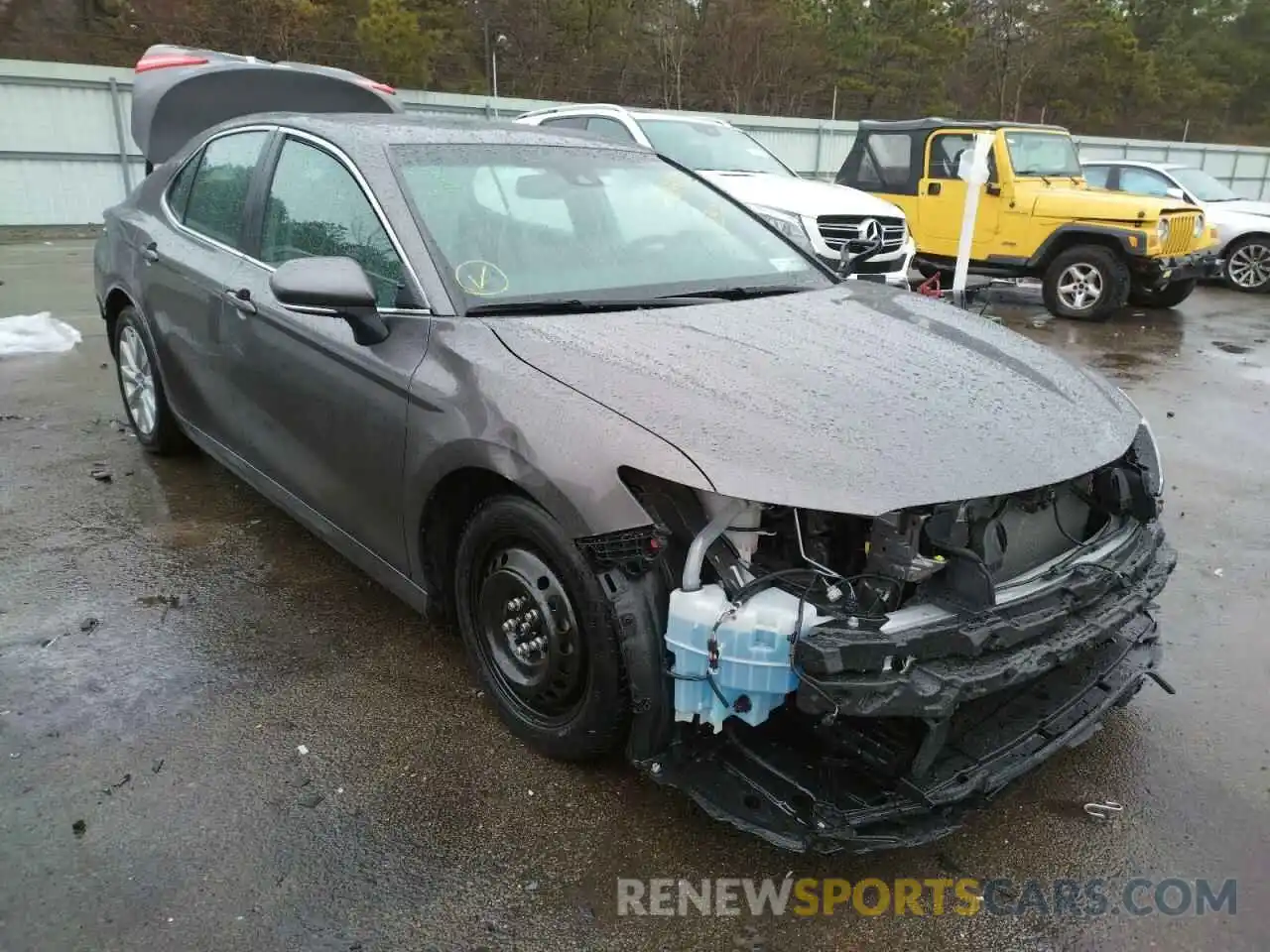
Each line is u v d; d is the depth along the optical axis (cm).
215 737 295
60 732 294
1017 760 247
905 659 221
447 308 297
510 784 278
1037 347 342
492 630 293
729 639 223
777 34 3547
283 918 230
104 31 2431
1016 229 1114
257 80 688
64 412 590
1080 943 233
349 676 329
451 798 272
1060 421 274
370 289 291
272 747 291
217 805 266
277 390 357
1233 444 629
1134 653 298
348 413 319
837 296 358
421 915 233
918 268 1206
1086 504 288
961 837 267
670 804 272
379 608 374
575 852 254
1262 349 947
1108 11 4841
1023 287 1364
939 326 338
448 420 278
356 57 2716
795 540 239
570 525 246
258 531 436
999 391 283
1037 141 1166
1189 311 1181
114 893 235
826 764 237
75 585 382
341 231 335
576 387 260
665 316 309
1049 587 251
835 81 3719
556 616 265
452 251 313
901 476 233
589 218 354
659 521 238
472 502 298
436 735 299
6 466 501
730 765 244
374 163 332
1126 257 1057
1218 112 5538
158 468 505
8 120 1489
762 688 222
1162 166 1431
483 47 3116
